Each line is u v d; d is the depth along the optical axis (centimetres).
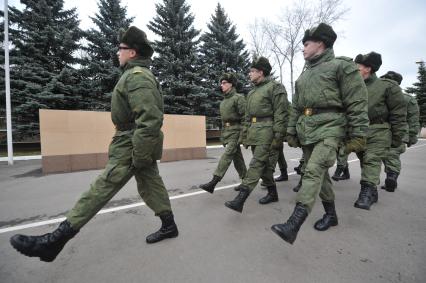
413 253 232
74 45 1409
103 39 1484
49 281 194
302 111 275
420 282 189
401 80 460
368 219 315
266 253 233
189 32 1816
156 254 232
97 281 193
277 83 345
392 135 371
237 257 226
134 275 200
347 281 191
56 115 657
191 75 1727
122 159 213
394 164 443
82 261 221
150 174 246
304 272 203
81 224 200
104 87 1470
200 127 938
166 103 1711
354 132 241
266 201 383
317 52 265
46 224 314
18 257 230
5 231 292
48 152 648
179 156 880
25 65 1253
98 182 207
